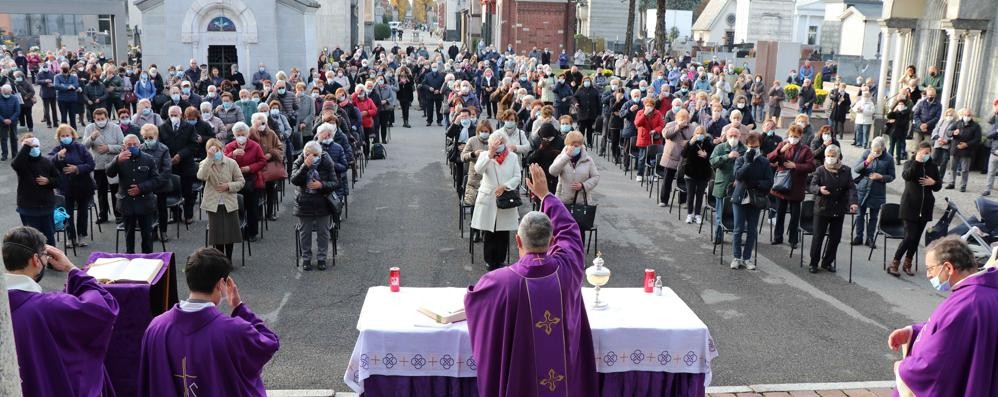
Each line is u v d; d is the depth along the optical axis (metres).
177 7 27.98
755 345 8.48
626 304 6.58
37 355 4.29
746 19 58.75
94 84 23.83
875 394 7.05
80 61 28.52
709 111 18.28
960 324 4.42
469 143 11.88
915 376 4.54
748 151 10.84
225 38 28.50
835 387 7.19
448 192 16.12
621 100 19.31
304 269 10.84
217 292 4.61
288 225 13.33
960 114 16.81
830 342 8.62
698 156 13.51
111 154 12.86
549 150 12.17
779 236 12.74
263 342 4.65
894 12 23.72
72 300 4.43
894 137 19.97
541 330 5.04
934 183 10.72
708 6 71.25
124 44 34.41
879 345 8.56
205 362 4.48
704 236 13.06
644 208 15.00
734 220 11.18
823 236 11.05
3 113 18.34
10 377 2.93
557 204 5.59
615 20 66.50
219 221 10.47
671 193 16.12
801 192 12.12
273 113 15.45
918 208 10.83
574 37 59.62
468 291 5.26
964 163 16.81
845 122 26.47
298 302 9.58
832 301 10.01
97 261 5.86
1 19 40.56
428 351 5.96
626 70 38.34
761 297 10.09
